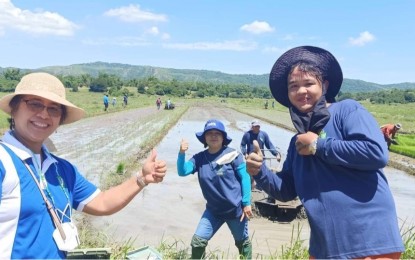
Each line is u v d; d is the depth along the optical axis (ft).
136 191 4.88
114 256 8.25
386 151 4.14
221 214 8.68
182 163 8.67
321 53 4.83
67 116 4.66
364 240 4.24
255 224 14.46
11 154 3.94
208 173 8.48
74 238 4.26
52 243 4.06
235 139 43.93
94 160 27.17
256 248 11.98
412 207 18.85
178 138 43.11
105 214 4.84
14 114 4.25
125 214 15.11
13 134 4.22
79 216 14.11
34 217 3.94
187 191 19.27
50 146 4.85
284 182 5.27
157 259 6.48
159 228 13.83
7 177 3.82
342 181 4.38
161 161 4.92
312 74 4.64
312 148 4.37
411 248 9.10
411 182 25.31
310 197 4.59
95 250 5.44
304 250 9.02
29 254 3.89
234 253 11.16
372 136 4.14
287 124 67.26
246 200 8.63
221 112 102.01
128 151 31.53
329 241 4.39
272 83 5.20
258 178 5.22
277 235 13.41
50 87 4.25
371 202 4.30
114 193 4.85
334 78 4.86
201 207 16.74
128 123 59.26
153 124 58.03
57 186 4.30
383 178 4.45
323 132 4.50
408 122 85.61
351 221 4.28
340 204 4.34
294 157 5.03
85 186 4.81
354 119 4.31
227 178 8.45
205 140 8.76
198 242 8.60
